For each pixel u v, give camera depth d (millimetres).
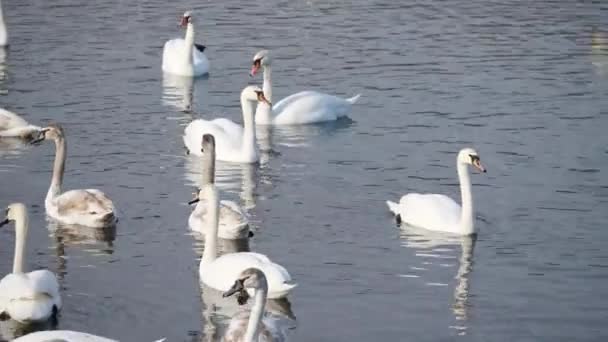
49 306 21500
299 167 31641
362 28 46719
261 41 45000
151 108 36781
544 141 33219
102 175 30328
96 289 23141
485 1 51562
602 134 33781
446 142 33406
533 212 27781
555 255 25156
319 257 25016
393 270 24344
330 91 38969
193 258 24859
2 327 21312
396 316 22062
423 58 42375
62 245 25469
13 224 26562
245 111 32250
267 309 22312
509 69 40906
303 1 51594
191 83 40000
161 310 22188
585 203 28328
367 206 28328
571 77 39875
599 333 21422
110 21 47625
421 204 27062
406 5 50812
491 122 35125
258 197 29016
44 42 44094
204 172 28641
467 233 26375
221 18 48531
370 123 35688
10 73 39906
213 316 21938
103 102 37094
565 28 46500
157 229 26562
